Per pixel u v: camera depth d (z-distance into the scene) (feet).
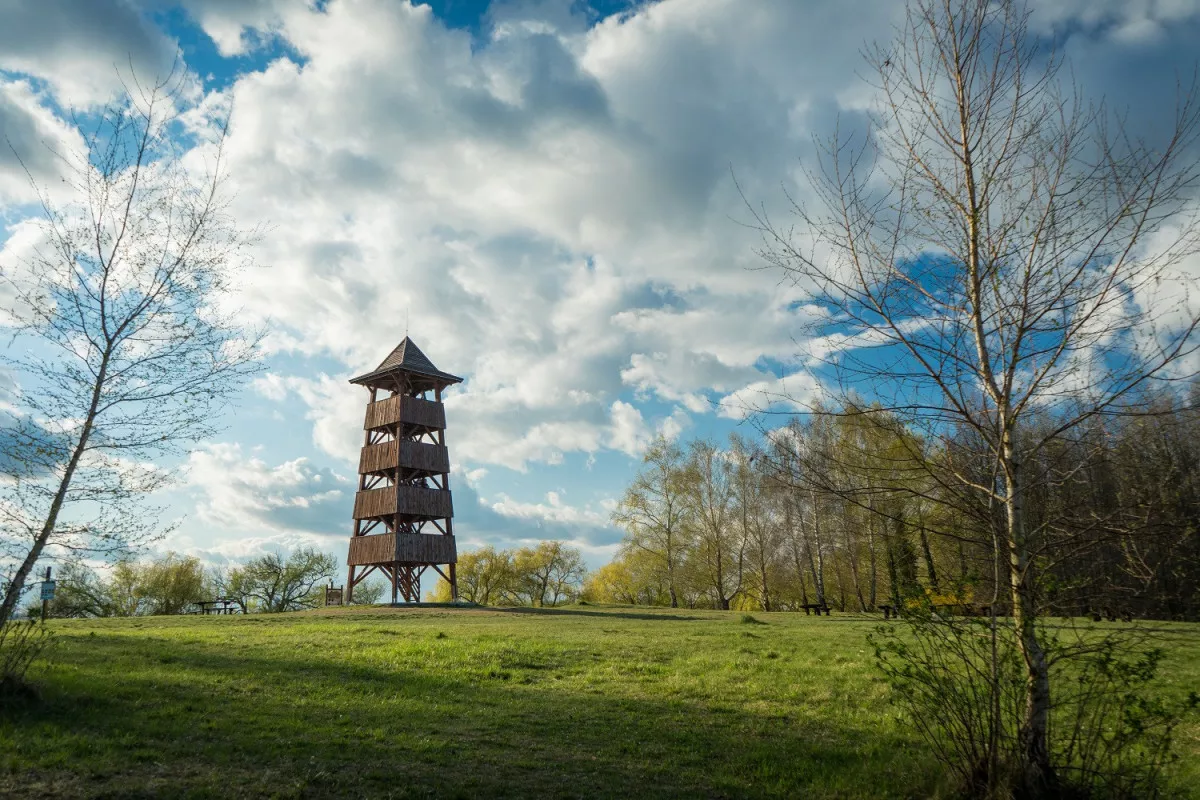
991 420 27.12
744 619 122.83
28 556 37.04
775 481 29.53
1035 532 25.98
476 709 45.98
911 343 27.73
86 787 26.91
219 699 43.88
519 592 316.40
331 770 31.40
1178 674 49.65
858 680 54.80
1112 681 25.86
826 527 147.02
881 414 27.68
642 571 226.99
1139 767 26.48
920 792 29.45
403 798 28.63
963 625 27.04
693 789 31.32
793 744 38.81
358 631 93.56
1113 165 24.75
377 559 182.50
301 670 57.21
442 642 78.64
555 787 31.12
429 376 197.77
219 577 253.85
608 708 47.57
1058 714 32.60
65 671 47.06
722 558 214.69
